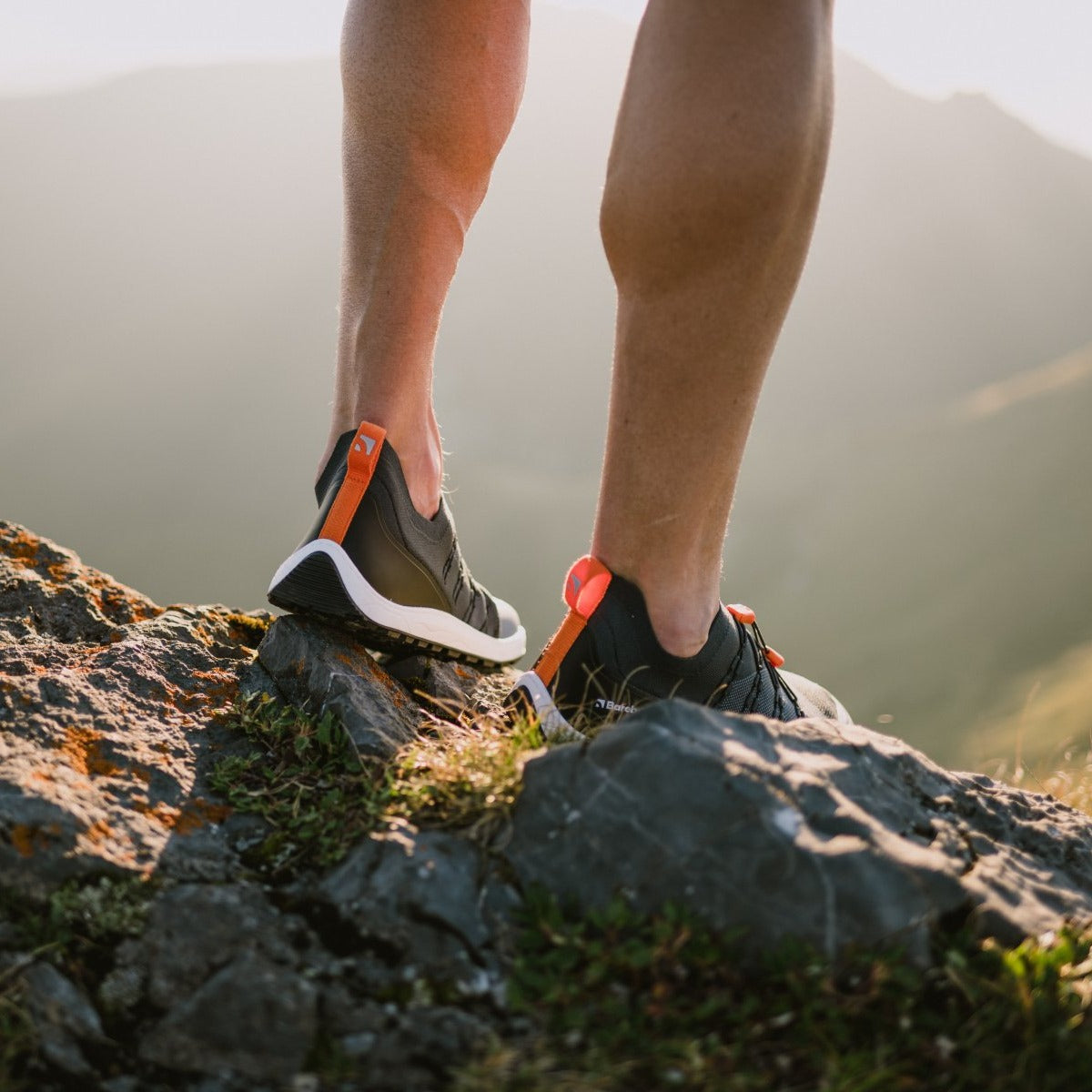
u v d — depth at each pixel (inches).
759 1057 42.2
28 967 45.8
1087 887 54.6
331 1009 44.3
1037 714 1349.7
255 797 57.4
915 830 53.0
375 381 68.6
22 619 75.7
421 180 67.7
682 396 56.7
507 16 67.4
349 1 70.5
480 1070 40.9
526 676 63.9
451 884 49.4
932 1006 44.8
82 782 54.6
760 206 52.4
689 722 53.4
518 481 3966.5
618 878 48.4
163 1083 43.1
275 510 4158.5
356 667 69.5
